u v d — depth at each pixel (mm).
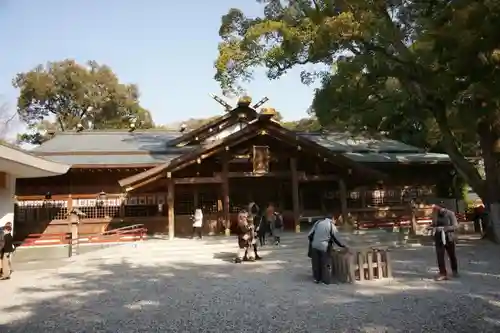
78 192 20828
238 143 18406
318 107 18641
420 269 10977
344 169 19750
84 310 7797
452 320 6508
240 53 18172
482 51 13477
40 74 51562
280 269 11711
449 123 18031
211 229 21047
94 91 53281
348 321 6586
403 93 19062
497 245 15766
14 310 7945
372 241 16484
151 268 12539
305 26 16719
